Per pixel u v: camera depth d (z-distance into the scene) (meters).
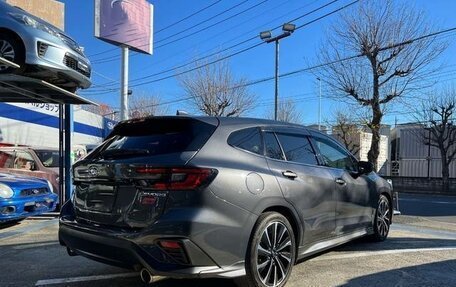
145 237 3.93
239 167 4.35
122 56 17.22
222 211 4.07
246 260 4.28
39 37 7.79
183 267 3.90
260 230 4.39
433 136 33.78
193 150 4.18
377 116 25.55
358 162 6.52
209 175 4.05
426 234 8.63
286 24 23.39
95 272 5.45
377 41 24.25
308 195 5.11
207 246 3.95
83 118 26.20
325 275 5.34
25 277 5.26
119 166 4.23
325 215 5.44
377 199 6.93
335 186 5.68
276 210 4.75
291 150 5.25
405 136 38.00
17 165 12.13
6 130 19.09
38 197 8.65
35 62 7.70
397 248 6.85
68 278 5.21
